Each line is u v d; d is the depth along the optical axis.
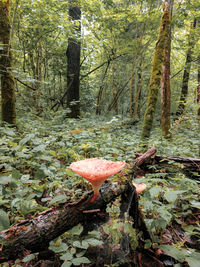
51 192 2.38
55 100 12.00
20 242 1.14
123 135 6.27
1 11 5.16
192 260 1.35
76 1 8.92
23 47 9.84
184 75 11.44
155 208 1.69
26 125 5.25
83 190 2.39
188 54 10.81
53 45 11.05
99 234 1.51
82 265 1.42
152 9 9.10
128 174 1.63
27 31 9.61
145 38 12.13
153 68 5.18
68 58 10.32
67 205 1.34
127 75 14.57
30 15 8.74
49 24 9.34
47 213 1.29
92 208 1.38
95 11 9.71
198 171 3.19
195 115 5.19
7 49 5.28
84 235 1.61
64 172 2.73
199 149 4.54
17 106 8.98
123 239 1.47
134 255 1.52
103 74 14.19
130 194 1.60
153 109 5.23
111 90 16.83
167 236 1.84
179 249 1.54
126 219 1.43
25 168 3.12
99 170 1.24
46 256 1.51
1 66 5.34
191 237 1.87
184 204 2.33
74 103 9.39
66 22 7.15
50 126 6.89
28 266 1.47
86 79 13.88
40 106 10.02
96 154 3.71
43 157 2.83
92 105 14.00
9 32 5.36
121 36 11.87
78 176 2.30
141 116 14.71
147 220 1.75
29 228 1.18
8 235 1.13
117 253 1.43
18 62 10.20
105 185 1.49
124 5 11.30
